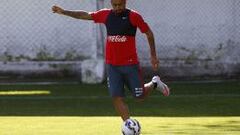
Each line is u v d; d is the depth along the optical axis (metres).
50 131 29.92
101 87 47.09
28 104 39.69
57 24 52.19
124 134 26.09
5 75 52.28
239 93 43.75
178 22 51.66
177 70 51.44
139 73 27.50
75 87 47.28
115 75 27.33
